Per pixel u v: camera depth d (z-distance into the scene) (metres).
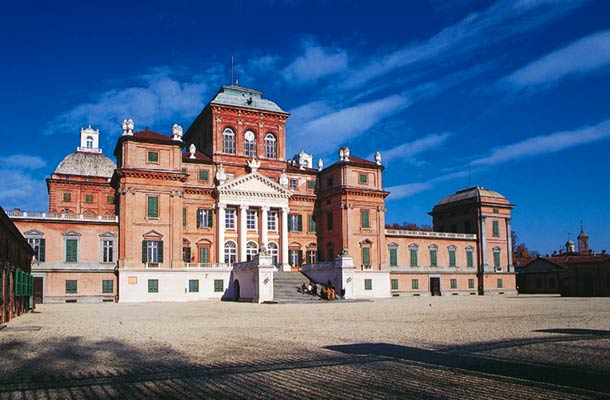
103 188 97.19
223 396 12.86
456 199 106.81
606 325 29.23
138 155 74.00
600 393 12.74
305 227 89.88
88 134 105.94
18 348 21.70
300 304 59.06
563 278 105.25
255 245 84.38
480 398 12.34
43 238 70.62
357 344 21.61
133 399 12.65
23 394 13.28
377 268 87.12
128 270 71.62
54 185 94.75
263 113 90.19
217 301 72.25
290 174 90.12
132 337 25.30
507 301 63.19
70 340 24.33
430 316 37.28
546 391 12.96
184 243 79.69
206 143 90.38
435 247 97.00
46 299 69.44
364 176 87.88
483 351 19.34
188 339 24.16
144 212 73.56
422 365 16.59
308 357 18.33
